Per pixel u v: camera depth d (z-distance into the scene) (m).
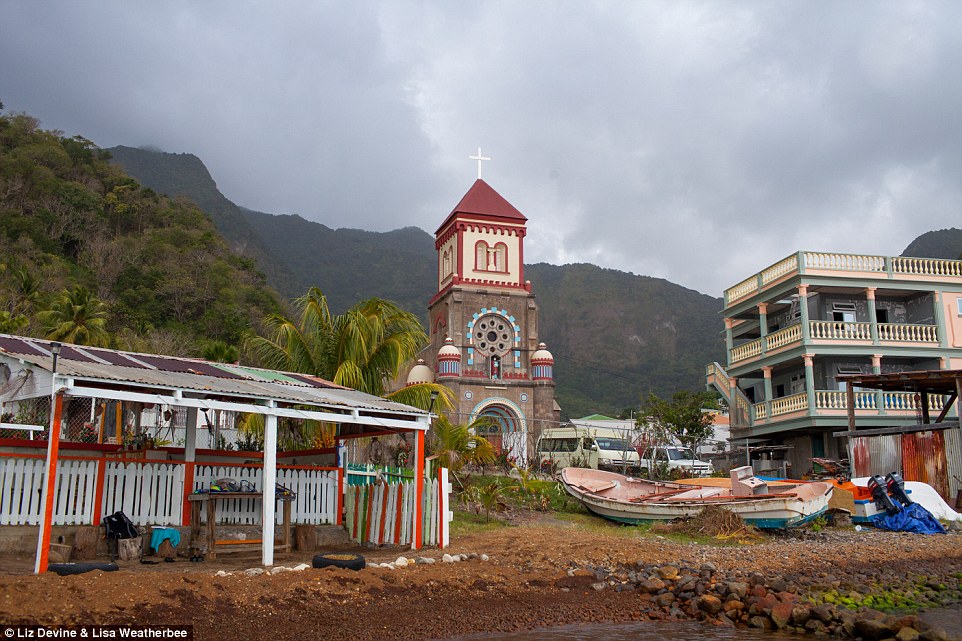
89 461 15.35
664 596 13.84
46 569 12.07
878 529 23.77
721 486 26.92
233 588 11.93
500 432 53.09
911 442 28.11
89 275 81.50
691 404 44.94
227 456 18.11
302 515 18.67
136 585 11.36
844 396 36.28
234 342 80.81
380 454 31.88
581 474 28.59
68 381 12.47
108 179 107.50
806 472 38.50
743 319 45.56
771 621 12.48
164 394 13.92
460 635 11.42
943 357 37.38
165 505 16.27
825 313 38.75
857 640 11.66
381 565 14.41
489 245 56.44
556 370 161.88
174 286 84.94
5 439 15.34
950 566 17.48
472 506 26.33
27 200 89.69
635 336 182.75
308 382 19.28
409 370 55.75
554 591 14.13
